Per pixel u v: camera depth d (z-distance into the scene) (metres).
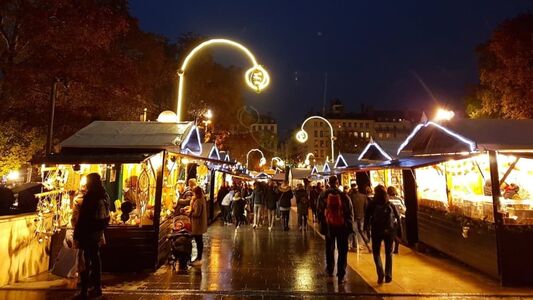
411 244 12.24
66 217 9.34
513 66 24.34
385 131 115.81
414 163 11.66
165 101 33.53
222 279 8.34
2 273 7.61
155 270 9.01
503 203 8.03
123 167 10.58
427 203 11.62
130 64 19.09
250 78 12.80
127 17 22.47
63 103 16.53
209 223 19.38
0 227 7.54
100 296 7.18
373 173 17.64
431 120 9.89
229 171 24.20
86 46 15.95
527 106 23.97
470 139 8.27
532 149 8.02
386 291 7.56
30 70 14.81
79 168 9.34
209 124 35.38
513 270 7.81
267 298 7.16
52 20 15.28
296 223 19.55
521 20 24.38
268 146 84.06
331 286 7.89
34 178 18.08
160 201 9.31
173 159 11.26
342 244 8.27
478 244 8.64
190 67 35.41
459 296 7.30
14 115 15.94
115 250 9.00
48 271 8.88
